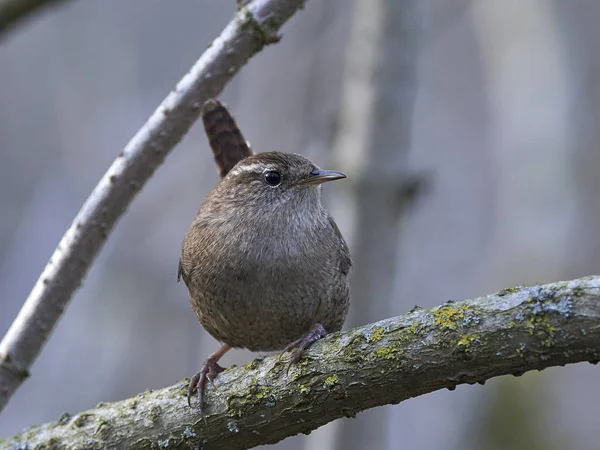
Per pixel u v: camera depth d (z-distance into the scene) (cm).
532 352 463
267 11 632
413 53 862
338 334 533
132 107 1480
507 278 1107
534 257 1101
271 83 1154
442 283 1339
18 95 1512
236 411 554
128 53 1509
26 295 1381
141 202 1323
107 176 645
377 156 844
